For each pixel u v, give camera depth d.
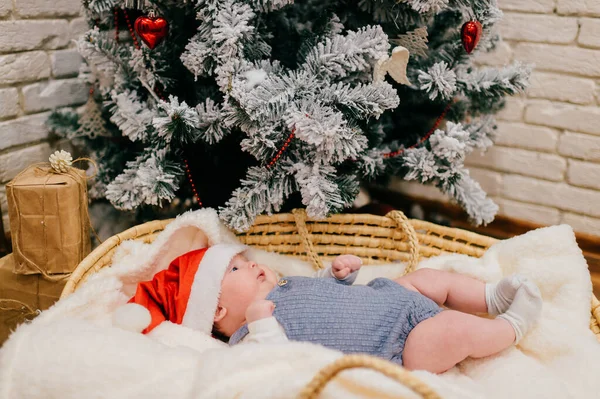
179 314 1.07
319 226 1.32
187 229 1.21
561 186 1.68
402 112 1.44
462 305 1.10
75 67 1.58
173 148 1.24
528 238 1.18
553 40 1.58
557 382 0.92
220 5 1.06
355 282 1.25
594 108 1.57
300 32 1.26
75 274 1.09
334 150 1.08
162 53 1.21
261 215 1.29
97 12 1.21
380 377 0.62
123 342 0.83
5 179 1.46
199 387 0.75
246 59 1.14
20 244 1.22
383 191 1.94
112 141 1.46
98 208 1.57
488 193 1.82
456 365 1.01
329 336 0.97
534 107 1.66
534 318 1.00
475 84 1.25
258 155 1.12
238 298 1.06
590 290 1.12
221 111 1.11
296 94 1.09
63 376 0.78
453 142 1.19
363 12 1.24
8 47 1.39
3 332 1.11
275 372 0.74
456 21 1.31
